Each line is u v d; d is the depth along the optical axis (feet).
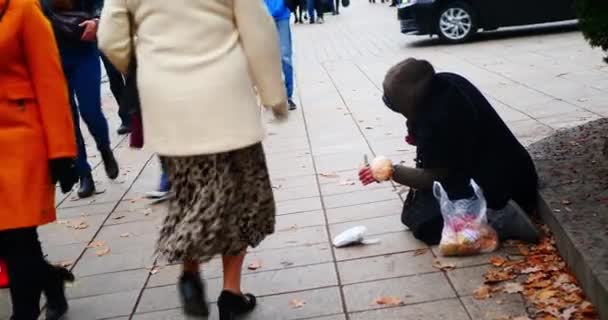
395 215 17.31
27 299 12.17
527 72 35.06
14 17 11.55
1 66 11.62
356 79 39.60
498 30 55.42
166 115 11.57
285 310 13.34
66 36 20.77
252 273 15.02
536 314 12.09
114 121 34.24
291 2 31.81
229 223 11.89
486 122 15.07
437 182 14.80
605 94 28.35
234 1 11.75
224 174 11.73
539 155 17.79
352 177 20.89
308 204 19.01
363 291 13.73
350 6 118.32
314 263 15.23
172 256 11.62
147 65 11.77
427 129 14.64
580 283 12.55
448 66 39.99
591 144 18.01
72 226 19.48
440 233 15.21
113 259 16.88
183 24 11.64
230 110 11.55
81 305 14.56
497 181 14.84
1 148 11.62
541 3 49.03
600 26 15.96
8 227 11.57
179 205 11.92
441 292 13.30
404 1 52.39
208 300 13.96
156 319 13.62
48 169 11.94
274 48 11.94
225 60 11.65
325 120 29.35
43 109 11.84
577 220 13.78
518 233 14.83
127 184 23.24
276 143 26.37
